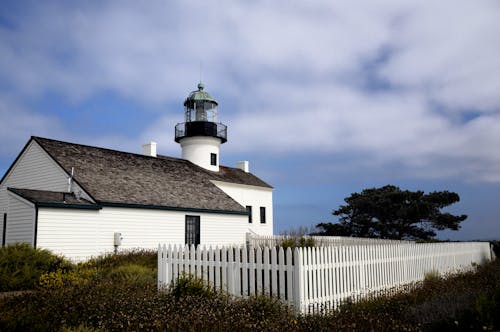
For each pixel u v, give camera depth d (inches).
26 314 282.2
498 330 256.8
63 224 687.1
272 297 324.2
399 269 466.6
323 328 263.4
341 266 378.6
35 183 838.5
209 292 349.1
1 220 860.0
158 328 252.4
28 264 510.9
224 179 1274.6
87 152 909.2
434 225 1675.7
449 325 267.3
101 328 261.4
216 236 964.0
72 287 409.1
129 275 465.7
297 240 823.1
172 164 1125.7
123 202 775.1
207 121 1382.9
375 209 1729.8
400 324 273.1
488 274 501.4
